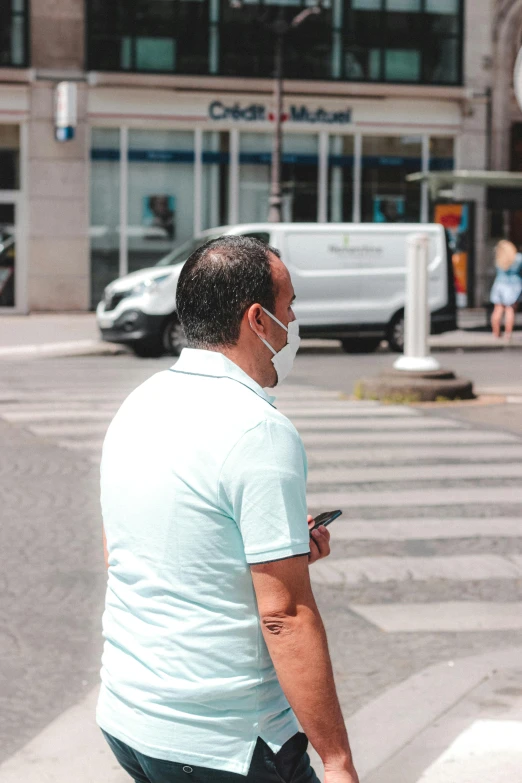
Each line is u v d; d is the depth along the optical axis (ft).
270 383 9.35
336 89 105.60
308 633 8.32
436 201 107.76
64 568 27.07
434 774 15.97
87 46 101.24
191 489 8.44
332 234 79.15
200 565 8.45
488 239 110.83
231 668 8.51
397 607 24.48
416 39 109.50
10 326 92.22
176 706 8.53
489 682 19.63
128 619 8.78
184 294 9.14
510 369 71.26
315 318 78.69
